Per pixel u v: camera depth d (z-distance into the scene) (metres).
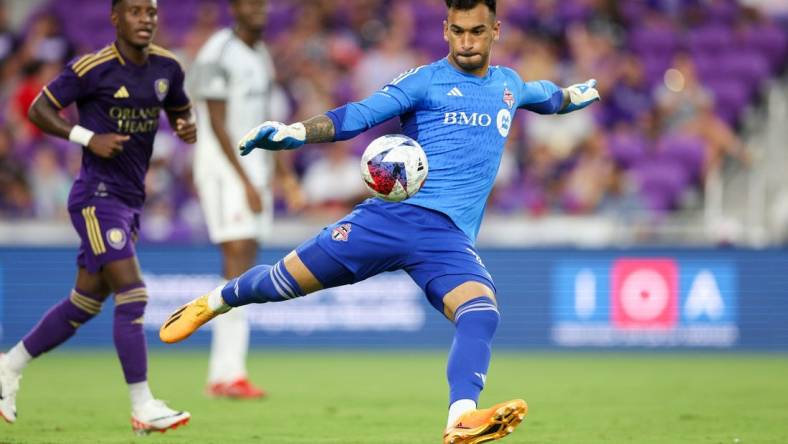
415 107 19.66
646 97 63.94
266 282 19.92
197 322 21.02
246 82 32.50
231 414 28.61
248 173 32.72
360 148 59.53
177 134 25.17
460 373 18.38
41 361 45.16
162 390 34.91
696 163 59.41
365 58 64.19
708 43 68.06
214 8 70.94
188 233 54.22
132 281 23.55
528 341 49.66
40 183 56.19
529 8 68.06
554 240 52.53
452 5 19.53
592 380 38.34
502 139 20.12
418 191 19.25
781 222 55.06
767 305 49.12
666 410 29.66
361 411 29.45
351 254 19.36
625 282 49.41
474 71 19.91
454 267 19.23
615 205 55.28
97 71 23.33
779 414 28.75
